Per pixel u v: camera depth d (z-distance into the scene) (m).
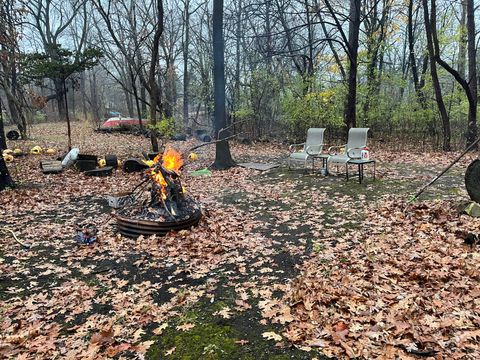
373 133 13.59
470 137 10.73
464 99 13.04
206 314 2.82
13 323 2.79
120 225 4.59
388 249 3.87
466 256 3.56
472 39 10.75
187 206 4.88
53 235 4.71
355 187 6.67
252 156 11.38
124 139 16.03
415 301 2.83
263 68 15.69
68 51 11.14
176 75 21.33
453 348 2.29
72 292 3.25
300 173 8.27
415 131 12.41
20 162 10.34
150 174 4.87
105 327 2.66
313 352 2.32
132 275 3.55
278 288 3.16
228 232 4.62
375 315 2.67
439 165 8.51
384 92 15.39
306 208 5.60
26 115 19.34
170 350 2.41
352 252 3.86
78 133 17.95
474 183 5.00
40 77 11.72
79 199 6.59
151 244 4.24
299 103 12.94
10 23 10.99
